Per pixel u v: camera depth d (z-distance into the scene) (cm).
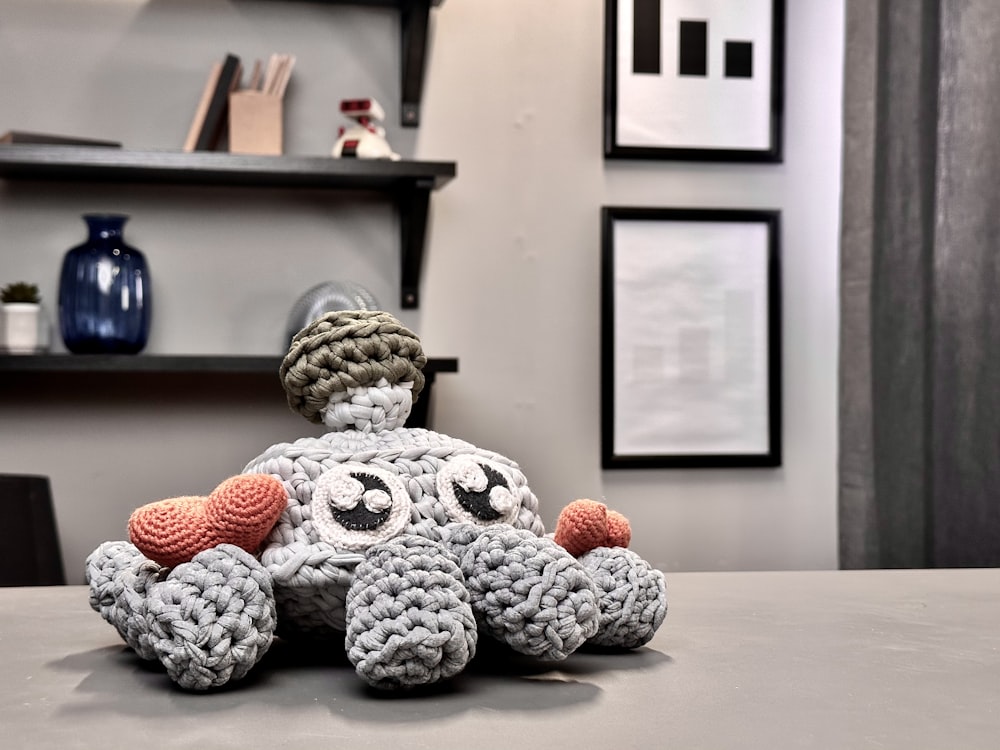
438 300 211
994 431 172
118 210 201
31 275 198
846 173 200
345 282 193
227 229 204
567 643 50
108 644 64
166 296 202
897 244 190
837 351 222
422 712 46
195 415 203
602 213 213
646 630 58
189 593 49
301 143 206
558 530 61
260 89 203
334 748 40
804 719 45
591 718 45
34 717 46
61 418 199
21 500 174
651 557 217
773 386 219
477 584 50
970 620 70
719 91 217
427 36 206
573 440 214
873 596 81
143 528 52
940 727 43
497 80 213
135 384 201
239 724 44
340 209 207
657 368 216
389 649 46
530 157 213
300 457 55
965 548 176
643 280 216
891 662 57
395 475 55
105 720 45
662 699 48
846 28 201
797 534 221
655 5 215
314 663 56
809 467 221
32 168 186
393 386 59
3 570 172
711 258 218
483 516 55
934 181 184
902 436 188
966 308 177
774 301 218
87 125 199
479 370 212
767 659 57
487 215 212
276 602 55
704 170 219
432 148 211
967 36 177
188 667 48
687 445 217
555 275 214
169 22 202
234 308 204
